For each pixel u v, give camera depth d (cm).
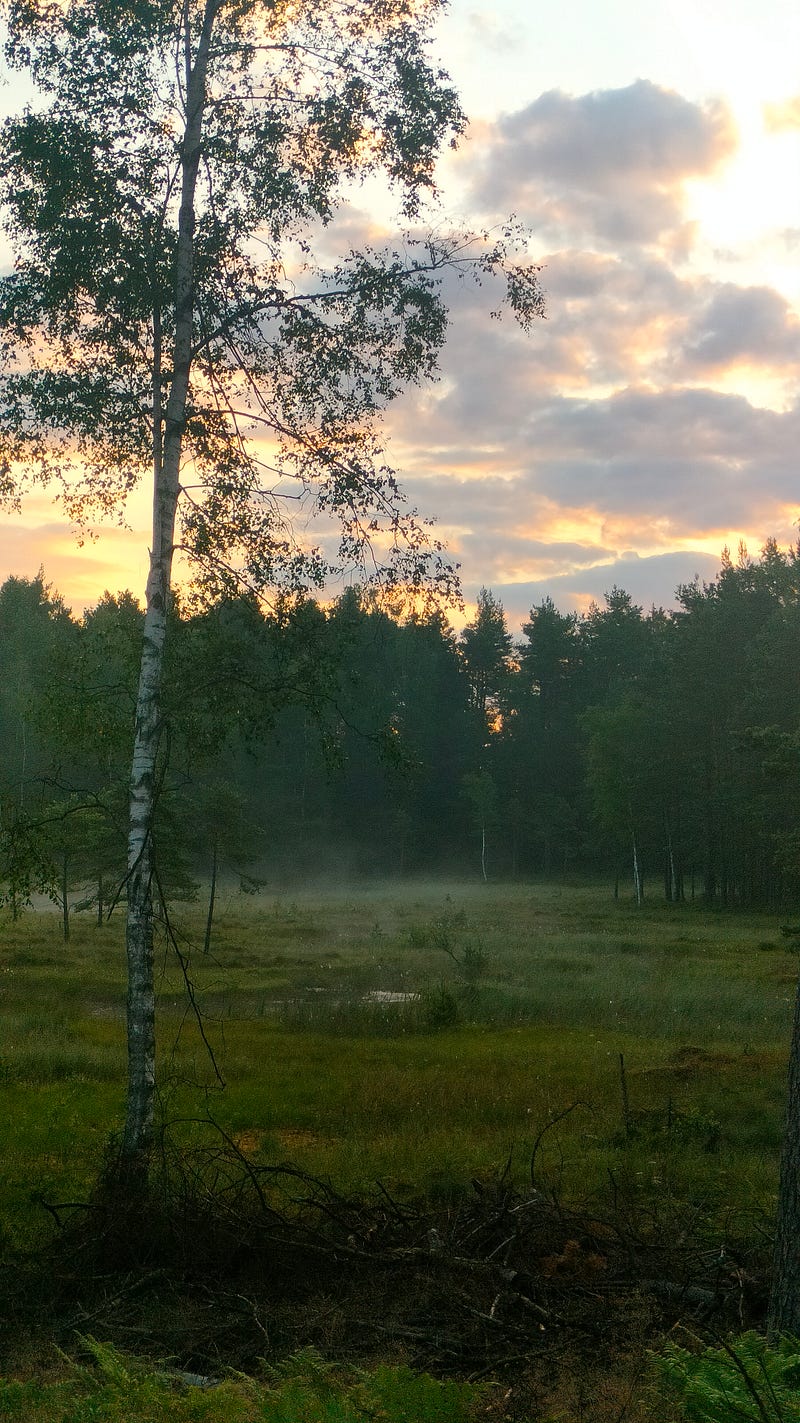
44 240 1038
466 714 10619
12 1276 761
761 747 3047
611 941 3697
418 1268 730
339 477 1046
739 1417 414
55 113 1048
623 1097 1247
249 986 2603
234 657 1095
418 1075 1548
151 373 1091
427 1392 447
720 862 6744
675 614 7362
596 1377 546
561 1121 1245
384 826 9612
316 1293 717
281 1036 1920
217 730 1106
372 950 3431
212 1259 776
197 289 1062
